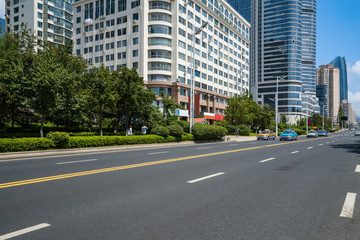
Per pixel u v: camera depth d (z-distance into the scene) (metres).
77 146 19.06
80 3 62.25
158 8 54.53
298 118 134.00
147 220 4.49
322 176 8.87
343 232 4.04
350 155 16.39
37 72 20.73
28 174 8.88
